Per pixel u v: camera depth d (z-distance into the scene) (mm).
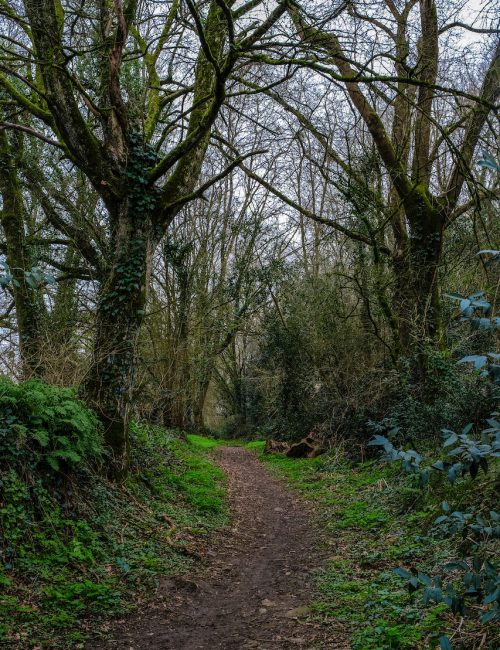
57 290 18766
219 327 27250
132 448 11328
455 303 15227
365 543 8734
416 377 14414
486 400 11000
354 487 13461
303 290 22859
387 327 17562
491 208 14430
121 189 10352
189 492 12070
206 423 44594
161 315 24328
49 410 7609
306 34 10664
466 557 5738
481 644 4297
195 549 8641
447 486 8883
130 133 10438
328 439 19875
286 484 16375
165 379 23719
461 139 17000
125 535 8195
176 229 24922
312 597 6691
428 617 5094
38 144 16547
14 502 6652
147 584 6883
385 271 16266
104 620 5777
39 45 9820
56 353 11688
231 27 8875
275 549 9398
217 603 6688
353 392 17891
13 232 16297
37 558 6402
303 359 23688
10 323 18219
